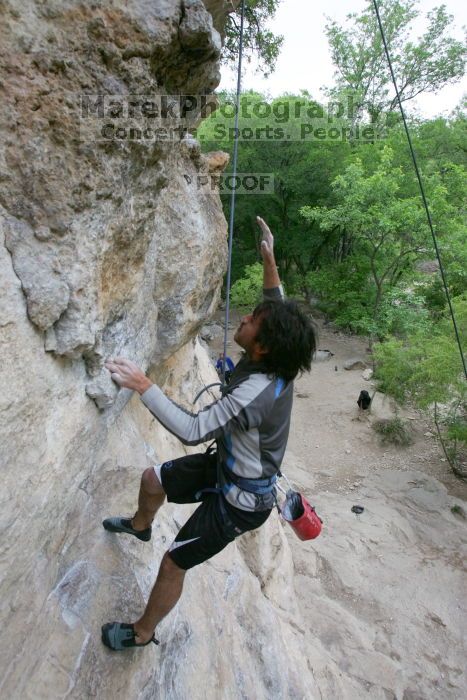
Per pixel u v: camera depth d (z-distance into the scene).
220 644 2.94
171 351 3.19
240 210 16.14
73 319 1.53
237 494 1.79
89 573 2.19
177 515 3.25
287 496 2.25
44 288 1.39
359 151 15.27
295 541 7.31
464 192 13.54
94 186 1.46
